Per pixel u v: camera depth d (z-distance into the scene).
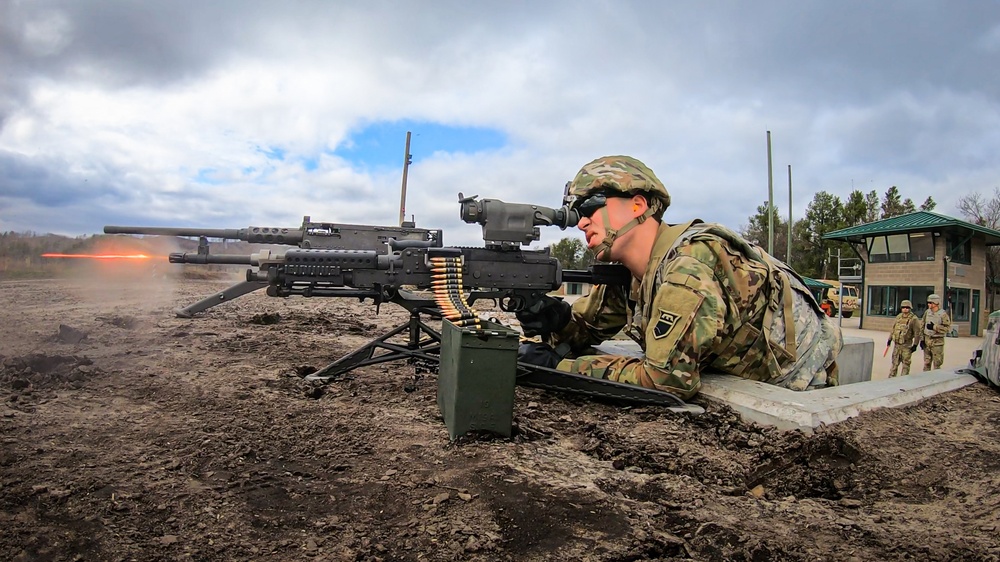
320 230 9.28
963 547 2.61
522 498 2.90
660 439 4.00
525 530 2.59
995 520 2.94
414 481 3.05
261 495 2.79
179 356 6.25
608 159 5.39
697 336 4.66
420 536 2.48
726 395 4.77
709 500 3.10
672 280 4.80
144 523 2.44
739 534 2.65
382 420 4.10
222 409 4.15
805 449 3.88
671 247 5.05
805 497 3.48
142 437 3.47
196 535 2.38
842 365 7.82
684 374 4.68
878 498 3.38
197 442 3.42
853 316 37.88
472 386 3.76
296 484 2.95
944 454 3.96
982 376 6.22
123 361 5.80
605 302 6.12
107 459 3.08
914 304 28.02
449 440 3.74
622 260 5.44
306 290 4.92
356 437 3.70
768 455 3.79
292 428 3.79
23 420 3.64
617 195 5.26
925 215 28.00
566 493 3.00
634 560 2.39
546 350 5.35
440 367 4.41
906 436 4.23
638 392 4.71
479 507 2.78
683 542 2.54
